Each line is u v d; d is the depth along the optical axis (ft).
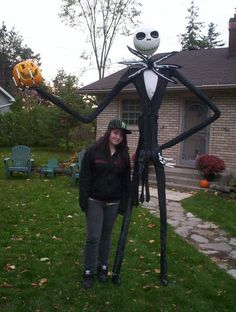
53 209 24.25
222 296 13.42
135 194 14.08
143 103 13.43
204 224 22.88
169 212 25.32
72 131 59.00
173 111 39.45
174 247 18.06
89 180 13.39
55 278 14.20
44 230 19.86
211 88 35.60
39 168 39.34
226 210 26.04
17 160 37.86
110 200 13.58
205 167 33.35
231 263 16.78
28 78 11.99
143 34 13.24
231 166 36.24
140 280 14.37
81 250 17.10
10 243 17.70
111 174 13.30
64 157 52.75
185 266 15.88
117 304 12.60
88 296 13.04
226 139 36.35
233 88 35.09
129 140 42.32
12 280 13.96
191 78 38.24
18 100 96.73
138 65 13.51
